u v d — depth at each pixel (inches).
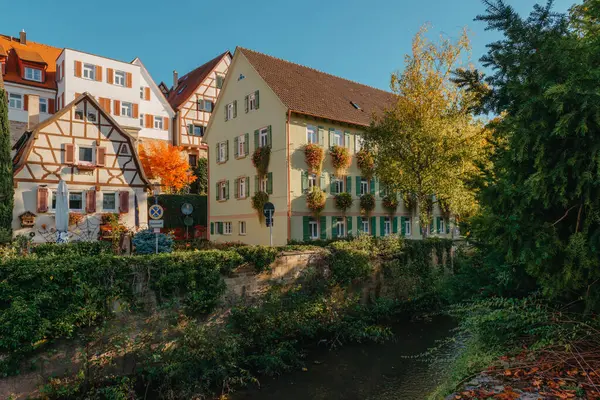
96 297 330.6
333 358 409.1
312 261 494.3
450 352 352.5
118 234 680.4
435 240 664.4
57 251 466.3
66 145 765.9
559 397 141.1
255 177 884.6
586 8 179.5
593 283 165.3
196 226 1102.4
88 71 1189.1
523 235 167.8
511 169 176.6
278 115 820.6
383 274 575.5
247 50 943.0
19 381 299.0
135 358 345.7
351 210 890.1
